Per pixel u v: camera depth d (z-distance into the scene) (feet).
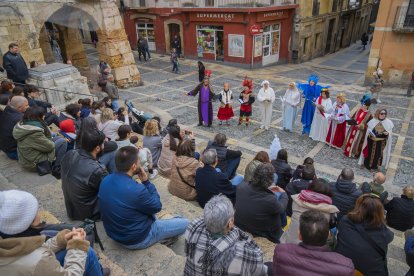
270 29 78.54
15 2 43.32
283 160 20.62
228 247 7.25
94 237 11.32
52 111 24.93
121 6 90.89
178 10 79.97
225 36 77.30
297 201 12.76
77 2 52.37
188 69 75.10
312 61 89.86
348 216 11.36
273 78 68.18
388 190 27.12
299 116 43.91
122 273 10.64
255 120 43.01
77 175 12.12
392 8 55.72
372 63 60.03
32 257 6.45
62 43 69.00
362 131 31.01
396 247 18.54
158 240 12.47
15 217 6.87
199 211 15.88
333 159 32.30
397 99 52.65
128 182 11.02
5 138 19.08
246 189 13.41
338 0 96.63
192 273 7.64
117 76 60.08
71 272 7.10
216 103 50.14
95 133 12.29
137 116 35.19
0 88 23.88
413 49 56.08
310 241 7.69
